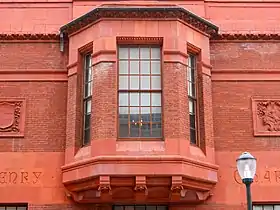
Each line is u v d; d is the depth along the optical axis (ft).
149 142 49.78
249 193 38.83
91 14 52.75
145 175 47.80
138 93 51.93
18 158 53.16
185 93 51.37
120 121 50.93
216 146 53.93
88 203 52.03
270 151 53.98
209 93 54.34
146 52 53.11
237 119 54.90
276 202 52.80
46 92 55.31
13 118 54.34
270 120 54.85
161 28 52.54
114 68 51.21
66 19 57.67
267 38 57.41
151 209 52.95
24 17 57.62
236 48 57.11
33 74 55.77
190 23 53.88
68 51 56.34
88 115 52.90
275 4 58.85
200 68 54.39
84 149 51.24
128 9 52.06
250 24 57.98
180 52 51.93
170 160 48.19
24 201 51.93
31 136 53.88
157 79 52.39
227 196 52.42
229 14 58.29
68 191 51.67
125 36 52.19
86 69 54.54
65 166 51.21
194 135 52.80
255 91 55.83
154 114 51.34
